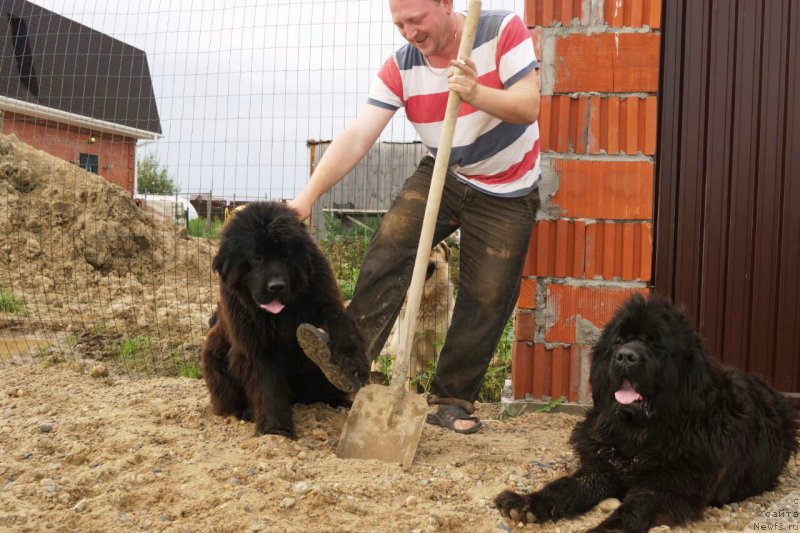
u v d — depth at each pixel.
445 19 4.41
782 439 4.20
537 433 4.97
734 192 5.41
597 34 5.23
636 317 3.73
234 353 4.60
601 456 3.85
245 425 4.74
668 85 5.42
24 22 10.38
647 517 3.38
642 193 5.29
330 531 3.18
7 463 3.89
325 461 4.01
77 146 14.68
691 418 3.61
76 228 12.25
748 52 5.34
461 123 4.64
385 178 9.48
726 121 5.39
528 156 4.75
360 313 4.83
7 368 6.66
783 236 5.38
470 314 4.89
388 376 7.02
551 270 5.45
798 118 5.32
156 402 5.36
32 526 3.13
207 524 3.21
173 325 9.05
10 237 11.65
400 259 4.83
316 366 4.84
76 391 5.75
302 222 4.53
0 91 13.22
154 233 13.52
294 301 4.46
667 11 5.39
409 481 3.79
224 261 4.37
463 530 3.33
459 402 4.96
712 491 3.66
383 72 4.84
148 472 3.76
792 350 5.43
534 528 3.41
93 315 9.33
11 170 12.70
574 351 5.47
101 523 3.18
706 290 5.47
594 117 5.28
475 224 4.81
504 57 4.46
